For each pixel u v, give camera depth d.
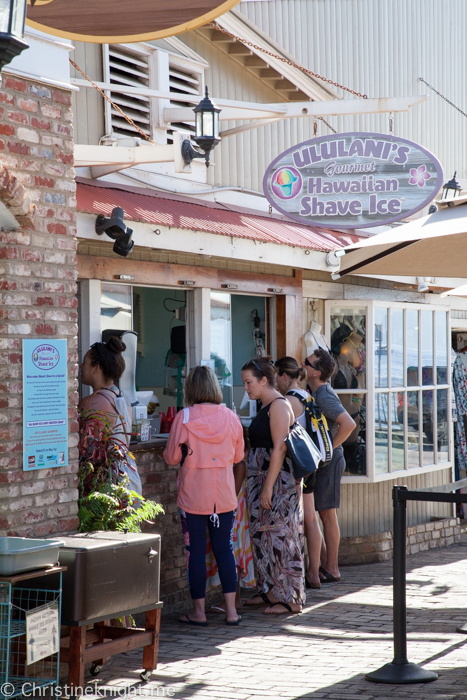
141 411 6.87
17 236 4.81
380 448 9.46
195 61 8.28
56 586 4.40
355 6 10.93
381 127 11.17
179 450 6.38
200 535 6.44
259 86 9.23
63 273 5.13
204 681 4.98
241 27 8.54
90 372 5.97
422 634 6.05
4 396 4.71
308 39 10.23
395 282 9.77
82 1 4.61
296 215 8.10
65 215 5.16
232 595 6.50
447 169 12.66
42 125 5.03
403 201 7.89
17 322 4.79
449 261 6.53
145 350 8.88
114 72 7.48
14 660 4.54
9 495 4.68
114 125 7.31
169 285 7.21
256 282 8.19
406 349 9.92
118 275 6.67
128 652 5.68
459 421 12.39
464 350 12.71
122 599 4.70
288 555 6.81
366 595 7.48
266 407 6.89
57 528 5.01
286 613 6.81
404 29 11.78
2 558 4.01
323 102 7.31
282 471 6.87
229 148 8.72
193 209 7.41
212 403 6.48
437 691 4.66
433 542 10.44
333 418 7.88
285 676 5.06
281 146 9.46
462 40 13.20
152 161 6.14
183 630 6.30
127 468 5.80
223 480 6.37
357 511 9.61
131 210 6.30
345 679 4.96
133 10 4.54
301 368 7.77
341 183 8.01
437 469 10.47
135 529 5.42
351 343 9.38
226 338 7.99
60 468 5.05
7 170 4.56
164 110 7.79
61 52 5.17
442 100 12.58
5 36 2.98
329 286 9.34
